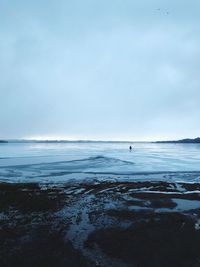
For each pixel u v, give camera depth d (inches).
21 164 1647.4
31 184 888.9
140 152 3378.4
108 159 2082.9
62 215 546.9
